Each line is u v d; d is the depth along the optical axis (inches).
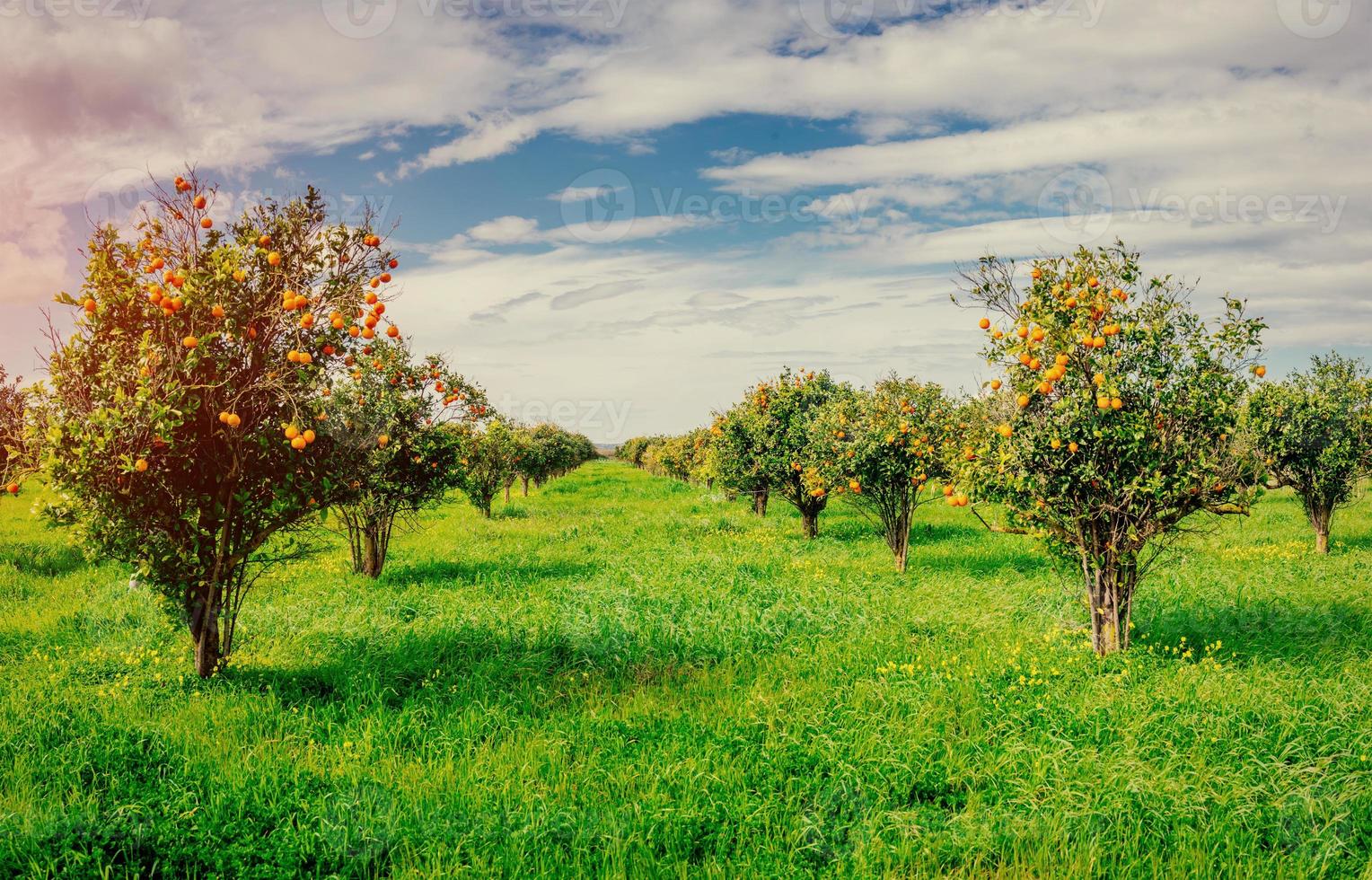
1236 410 322.7
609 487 1667.1
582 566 547.2
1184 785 200.8
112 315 273.1
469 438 730.8
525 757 226.7
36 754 228.2
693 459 1594.5
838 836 188.7
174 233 284.0
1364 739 224.4
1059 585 426.9
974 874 174.7
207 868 178.9
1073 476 313.0
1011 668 293.0
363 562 529.0
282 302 286.4
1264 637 333.7
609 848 179.8
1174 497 304.2
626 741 240.8
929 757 222.1
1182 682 273.1
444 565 559.8
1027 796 201.3
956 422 499.8
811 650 328.8
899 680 278.7
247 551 298.7
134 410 257.3
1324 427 544.1
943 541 652.1
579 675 307.9
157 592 296.7
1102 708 249.0
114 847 182.1
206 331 277.9
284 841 184.2
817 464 615.5
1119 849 182.5
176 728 246.8
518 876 172.1
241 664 309.0
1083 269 313.3
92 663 316.2
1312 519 556.7
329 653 328.5
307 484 295.6
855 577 487.5
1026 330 312.7
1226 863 173.8
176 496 287.7
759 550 619.8
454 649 334.6
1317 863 173.8
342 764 221.8
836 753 224.2
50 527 279.7
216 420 279.6
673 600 414.0
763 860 178.7
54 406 273.7
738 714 255.9
